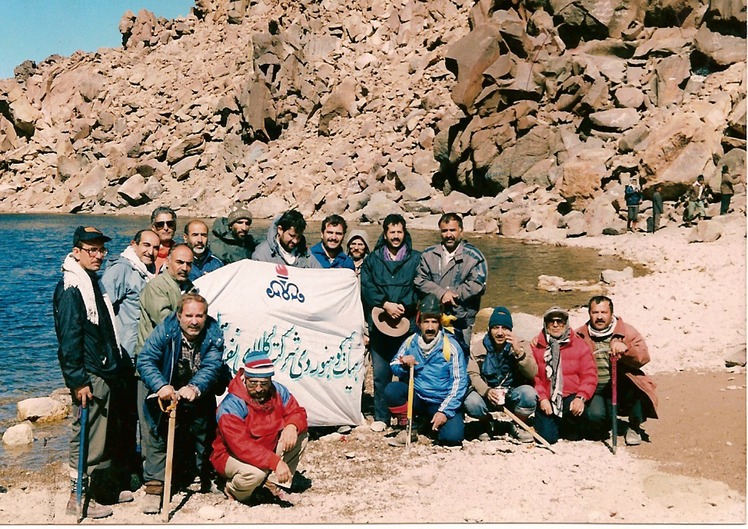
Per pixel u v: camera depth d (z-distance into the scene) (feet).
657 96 107.45
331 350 26.45
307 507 20.31
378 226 113.60
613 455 23.68
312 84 164.45
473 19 126.72
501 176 110.73
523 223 94.53
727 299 43.37
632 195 83.05
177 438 21.35
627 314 42.55
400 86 155.94
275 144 160.45
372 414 29.32
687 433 25.23
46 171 191.72
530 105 113.09
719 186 83.66
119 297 23.07
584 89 111.34
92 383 20.03
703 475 22.08
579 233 86.79
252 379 20.26
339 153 147.43
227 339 25.29
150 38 217.77
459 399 24.72
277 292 25.84
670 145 85.46
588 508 19.95
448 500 20.66
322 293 26.32
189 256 21.99
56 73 217.36
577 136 108.88
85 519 19.80
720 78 103.40
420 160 127.95
